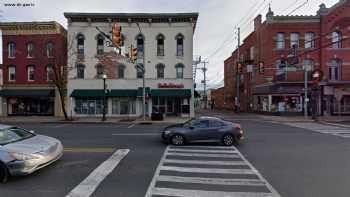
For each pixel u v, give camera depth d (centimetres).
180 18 3547
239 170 877
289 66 3612
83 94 3484
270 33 3744
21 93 3522
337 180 767
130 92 3503
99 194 652
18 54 3597
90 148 1262
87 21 3541
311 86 3622
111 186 711
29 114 3634
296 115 3681
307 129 2138
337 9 3634
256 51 4466
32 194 653
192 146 1338
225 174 830
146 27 3559
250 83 4941
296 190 683
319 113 3675
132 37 3553
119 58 3553
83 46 3566
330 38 3666
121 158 1048
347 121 2925
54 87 3581
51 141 909
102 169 879
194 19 3578
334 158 1059
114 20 3541
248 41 5012
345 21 3644
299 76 3700
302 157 1078
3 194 654
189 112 3559
